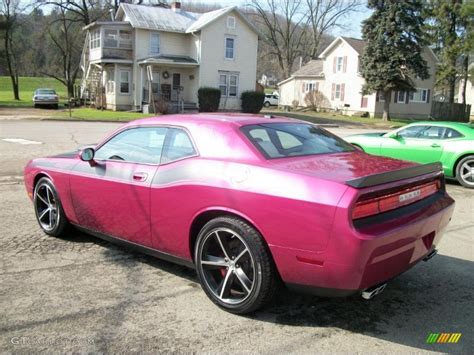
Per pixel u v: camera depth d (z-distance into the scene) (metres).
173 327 3.56
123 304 3.92
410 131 10.62
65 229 5.49
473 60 50.38
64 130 20.56
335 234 3.21
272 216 3.45
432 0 46.22
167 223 4.17
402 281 4.58
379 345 3.36
